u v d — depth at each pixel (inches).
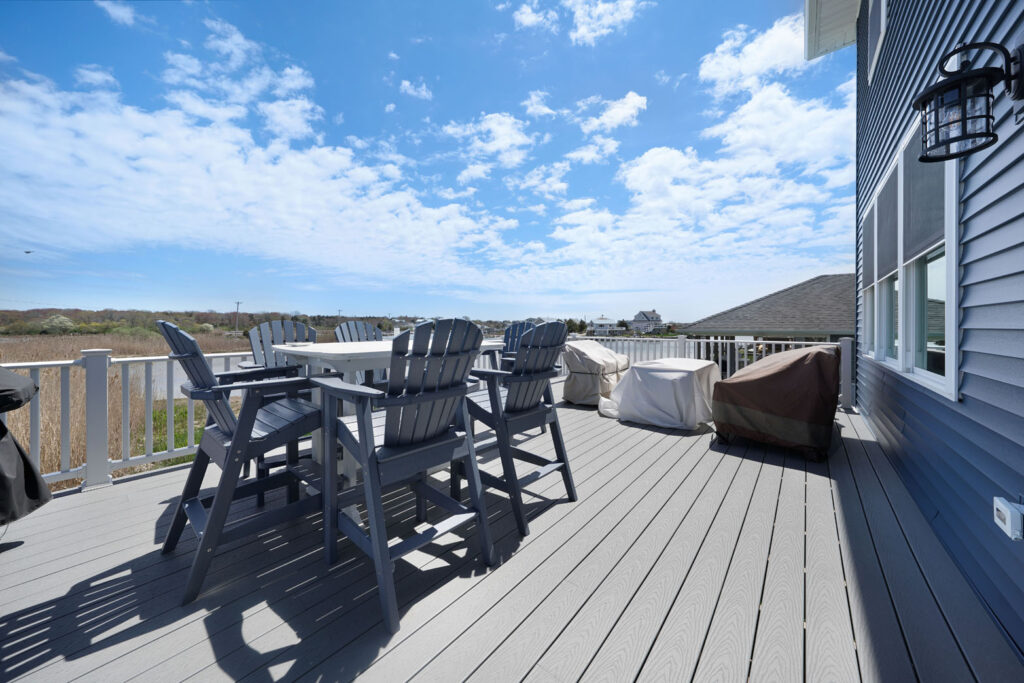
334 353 87.7
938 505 87.4
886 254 149.5
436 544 83.4
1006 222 61.5
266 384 70.0
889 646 56.1
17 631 59.0
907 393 114.8
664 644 56.5
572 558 78.0
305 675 51.6
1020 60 54.1
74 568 74.5
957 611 63.1
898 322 125.0
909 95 117.7
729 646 56.2
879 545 82.0
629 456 138.4
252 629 59.7
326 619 61.9
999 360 63.9
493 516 95.8
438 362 74.1
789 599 65.8
